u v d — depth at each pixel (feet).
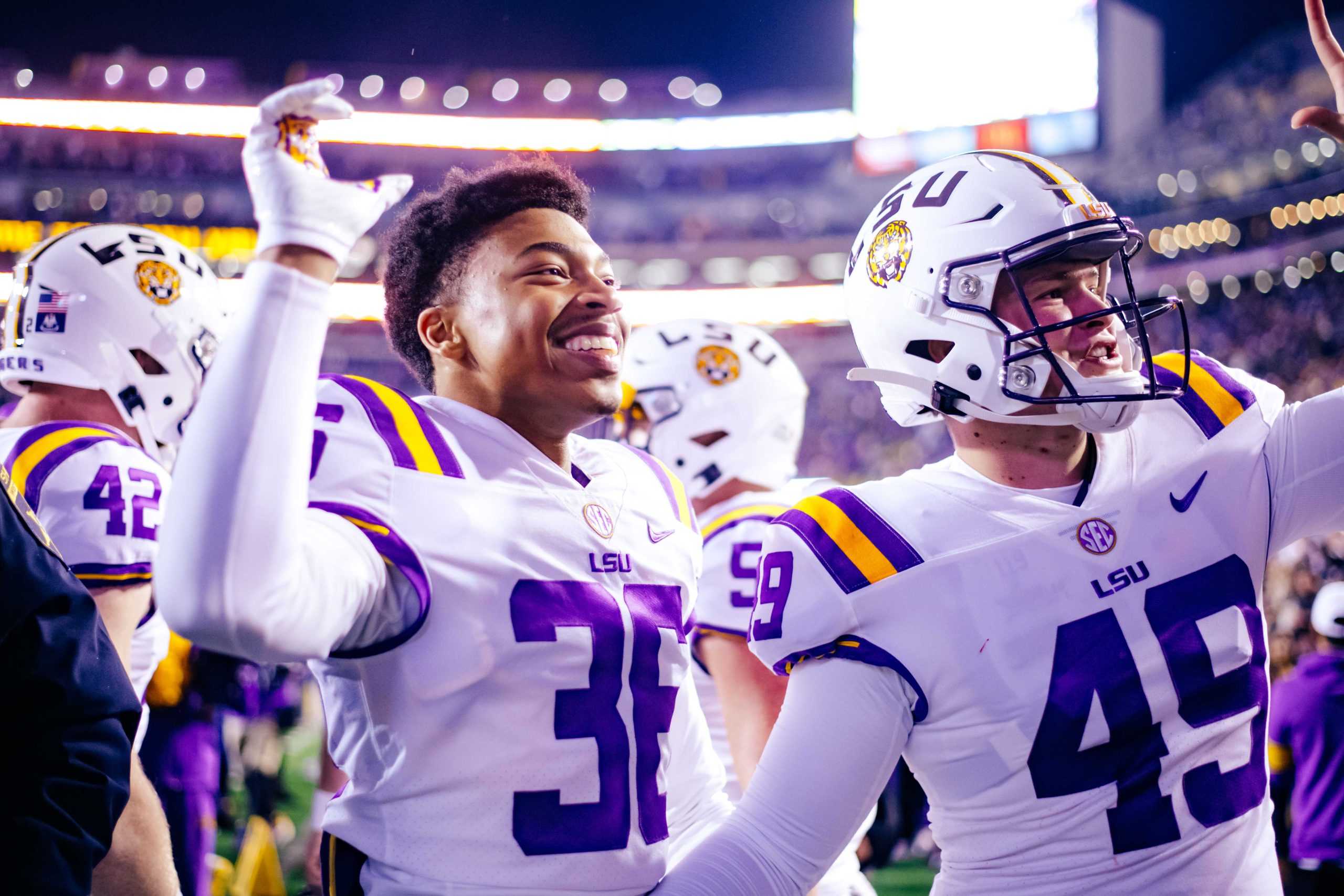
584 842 4.32
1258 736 4.80
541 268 4.73
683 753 5.09
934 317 4.97
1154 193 82.79
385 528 4.10
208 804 10.54
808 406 86.89
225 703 11.37
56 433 6.50
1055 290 4.87
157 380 7.23
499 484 4.56
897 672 4.66
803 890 4.59
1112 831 4.51
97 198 78.84
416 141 85.40
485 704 4.25
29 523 4.25
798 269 88.58
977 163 5.10
